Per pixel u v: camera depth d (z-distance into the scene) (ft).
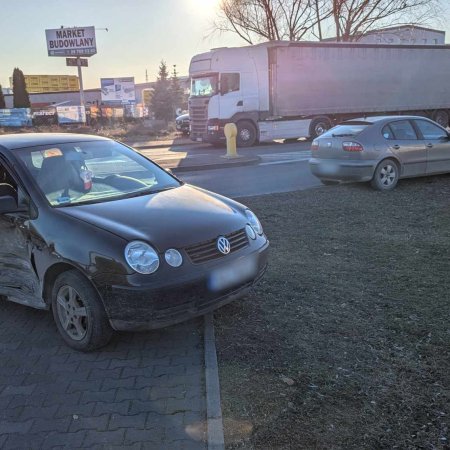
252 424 9.50
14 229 13.46
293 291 15.99
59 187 13.96
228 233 12.96
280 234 22.90
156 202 13.79
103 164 15.80
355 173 32.04
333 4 107.24
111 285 11.51
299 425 9.46
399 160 32.42
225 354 12.16
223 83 67.77
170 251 11.78
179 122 101.09
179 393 10.75
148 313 11.44
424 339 12.55
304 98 72.18
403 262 18.34
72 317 12.63
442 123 87.10
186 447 9.01
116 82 196.13
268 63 69.51
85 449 9.05
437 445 8.86
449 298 14.93
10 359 12.51
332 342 12.59
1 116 134.82
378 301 14.96
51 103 228.02
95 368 11.93
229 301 12.89
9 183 14.15
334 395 10.38
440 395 10.30
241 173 45.55
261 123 70.85
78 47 139.74
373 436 9.12
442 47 82.33
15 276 13.91
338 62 73.46
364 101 76.95
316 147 34.55
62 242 12.24
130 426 9.68
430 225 23.47
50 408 10.38
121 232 11.89
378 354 11.94
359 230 23.08
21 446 9.22
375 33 109.91
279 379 11.00
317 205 28.68
